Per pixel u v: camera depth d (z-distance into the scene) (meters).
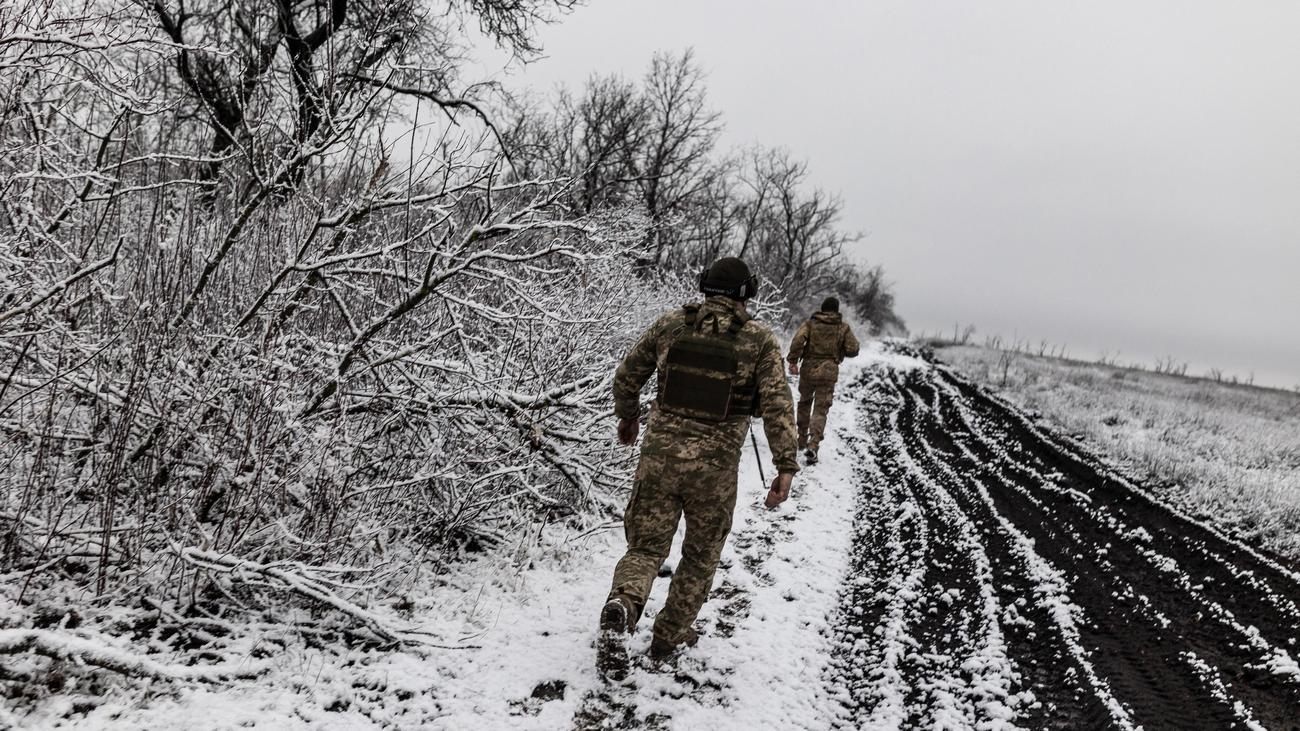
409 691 2.95
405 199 3.56
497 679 3.13
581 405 4.07
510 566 4.15
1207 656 3.83
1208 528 6.06
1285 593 4.67
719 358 3.23
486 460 4.09
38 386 3.04
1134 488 7.35
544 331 4.64
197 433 3.32
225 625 3.09
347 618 3.35
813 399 8.43
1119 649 3.89
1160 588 4.74
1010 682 3.53
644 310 7.51
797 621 4.13
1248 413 15.69
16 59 3.03
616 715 3.01
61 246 3.18
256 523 3.46
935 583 4.78
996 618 4.26
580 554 4.60
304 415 3.66
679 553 4.95
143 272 3.51
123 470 3.30
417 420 4.02
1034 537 5.73
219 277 3.85
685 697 3.21
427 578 3.86
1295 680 3.56
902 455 8.74
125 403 3.17
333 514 3.43
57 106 3.52
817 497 6.78
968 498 6.85
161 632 2.98
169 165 4.13
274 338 3.49
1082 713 3.27
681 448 3.20
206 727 2.50
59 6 3.22
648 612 4.00
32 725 2.32
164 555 3.25
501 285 4.31
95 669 2.58
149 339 3.38
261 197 3.50
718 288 3.38
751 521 5.87
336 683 2.91
